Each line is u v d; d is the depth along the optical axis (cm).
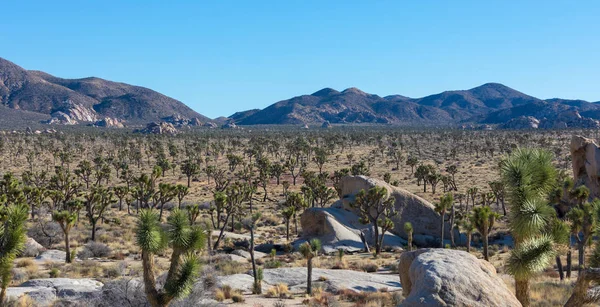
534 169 1202
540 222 1147
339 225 4909
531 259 1114
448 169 9862
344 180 5744
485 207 2858
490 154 15088
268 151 16925
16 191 5006
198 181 11019
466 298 966
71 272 3070
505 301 994
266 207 7981
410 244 4356
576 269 3384
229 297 2331
